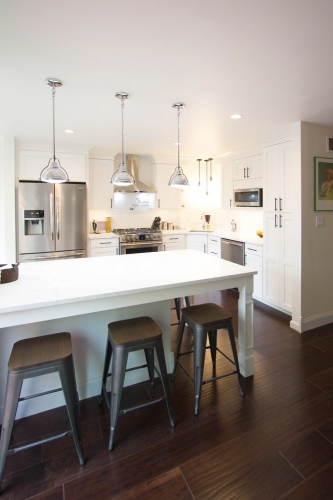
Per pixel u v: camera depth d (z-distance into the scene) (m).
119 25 1.42
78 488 1.43
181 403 2.05
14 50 1.65
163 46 1.61
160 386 2.24
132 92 2.23
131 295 1.84
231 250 4.56
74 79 2.01
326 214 3.25
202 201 5.83
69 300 1.61
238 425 1.83
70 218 4.06
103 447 1.68
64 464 1.57
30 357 1.54
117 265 2.44
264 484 1.44
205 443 1.70
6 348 1.86
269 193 3.67
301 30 1.47
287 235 3.45
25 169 3.82
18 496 1.39
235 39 1.55
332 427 1.80
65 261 2.60
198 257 2.79
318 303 3.29
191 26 1.43
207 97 2.35
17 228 3.79
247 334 2.32
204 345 1.95
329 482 1.44
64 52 1.67
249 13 1.34
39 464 1.57
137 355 2.27
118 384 1.68
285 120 2.93
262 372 2.41
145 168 5.34
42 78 2.00
